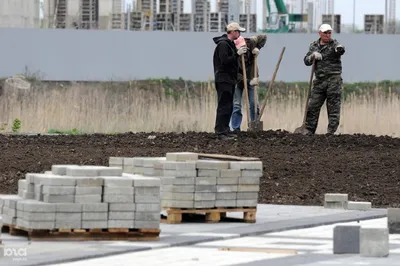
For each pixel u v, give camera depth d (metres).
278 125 70.94
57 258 26.64
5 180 42.94
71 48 116.12
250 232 32.31
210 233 31.97
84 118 71.00
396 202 41.09
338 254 28.28
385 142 53.91
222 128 53.25
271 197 41.50
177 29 136.12
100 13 135.62
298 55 115.44
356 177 45.12
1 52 114.94
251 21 134.12
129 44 117.06
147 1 141.25
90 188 29.77
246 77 57.34
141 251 28.67
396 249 29.25
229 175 34.34
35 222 29.48
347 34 118.31
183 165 33.94
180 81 111.06
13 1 123.50
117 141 54.50
